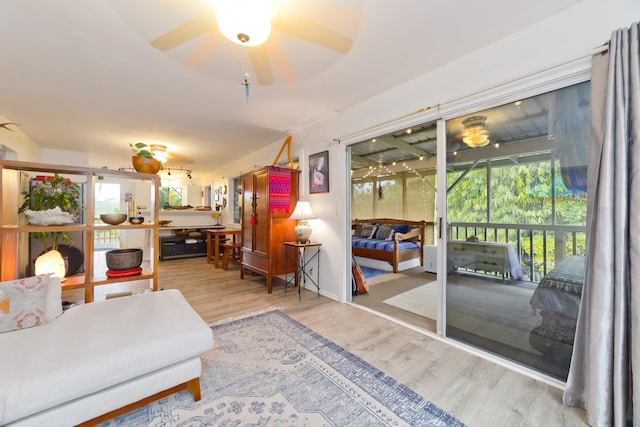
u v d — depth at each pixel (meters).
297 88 2.64
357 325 2.59
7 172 2.06
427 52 2.07
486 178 2.09
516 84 1.83
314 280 3.73
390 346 2.19
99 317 1.67
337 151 3.34
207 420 1.41
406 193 6.10
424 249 4.91
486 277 2.11
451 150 2.27
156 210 2.44
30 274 3.76
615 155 1.37
